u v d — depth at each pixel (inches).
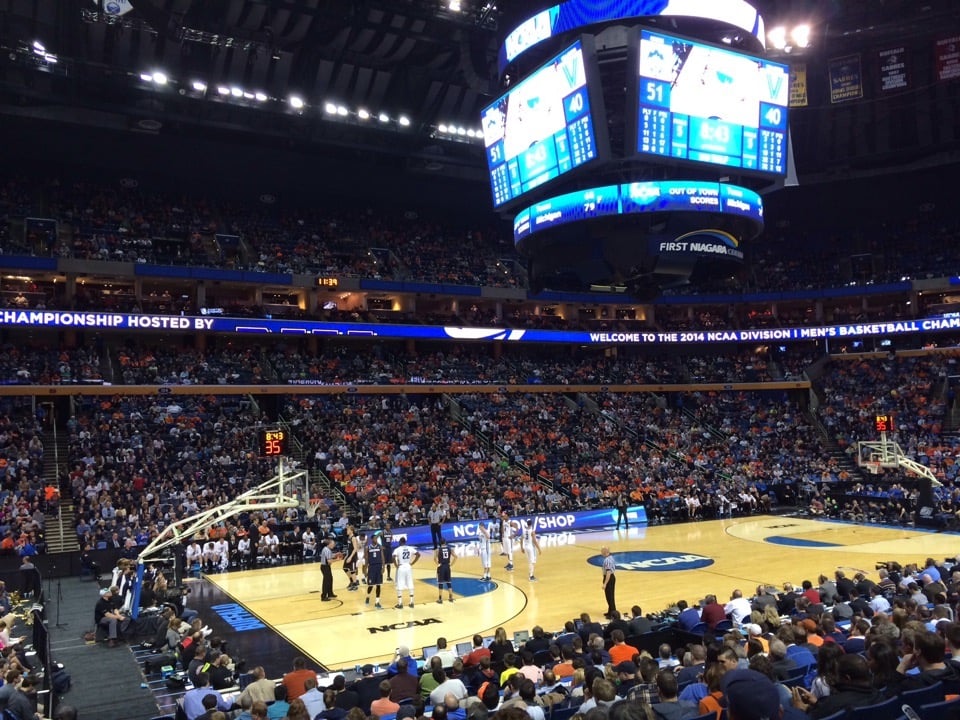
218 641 515.5
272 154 1850.4
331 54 1556.3
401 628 672.4
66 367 1371.8
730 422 1839.3
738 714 126.6
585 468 1503.4
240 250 1769.2
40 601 799.1
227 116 1648.6
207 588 892.6
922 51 1700.3
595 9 894.4
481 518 1268.5
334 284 1718.8
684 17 888.9
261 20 1401.3
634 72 868.0
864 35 1628.9
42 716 424.5
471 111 1791.3
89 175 1755.7
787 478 1558.8
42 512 1074.1
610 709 233.3
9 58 1360.7
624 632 511.8
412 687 393.1
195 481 1194.0
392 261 1930.4
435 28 1467.8
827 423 1800.0
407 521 1216.8
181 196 1862.7
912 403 1779.0
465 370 1790.1
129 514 1096.2
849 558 935.7
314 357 1701.5
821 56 1715.1
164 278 1572.3
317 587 885.2
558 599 772.6
